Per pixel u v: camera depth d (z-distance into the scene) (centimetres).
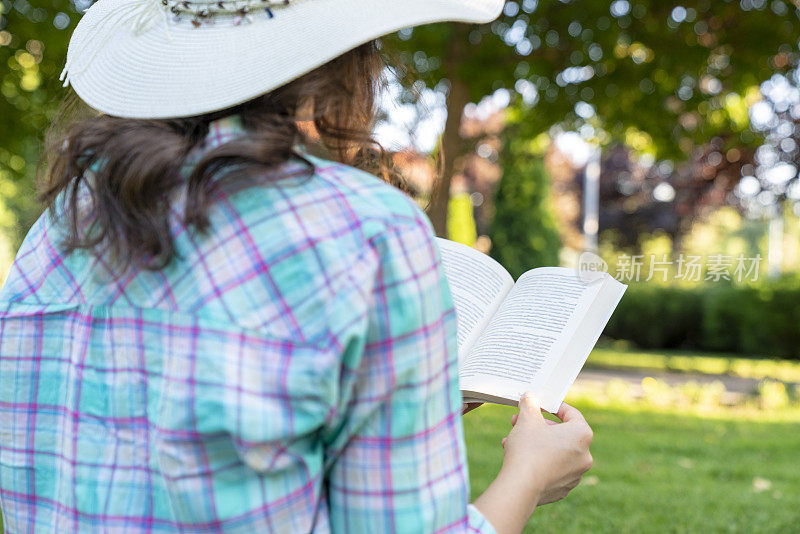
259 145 77
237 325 73
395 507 74
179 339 75
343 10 83
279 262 74
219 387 71
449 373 79
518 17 742
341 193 78
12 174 815
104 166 82
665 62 730
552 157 2514
